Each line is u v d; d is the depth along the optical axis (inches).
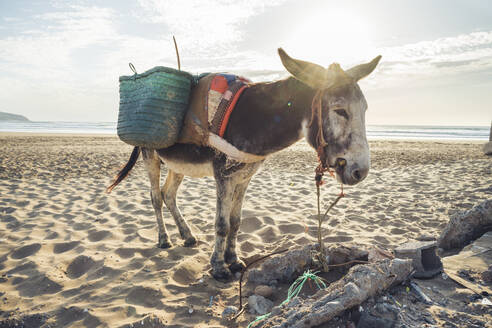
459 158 484.7
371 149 679.1
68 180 313.6
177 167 138.6
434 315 88.3
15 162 410.0
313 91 98.0
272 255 131.8
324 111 92.2
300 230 183.5
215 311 105.4
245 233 180.2
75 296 115.7
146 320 98.0
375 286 92.0
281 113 104.8
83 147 660.1
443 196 247.3
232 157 113.3
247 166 117.9
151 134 118.0
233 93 112.7
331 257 123.7
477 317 86.7
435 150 647.8
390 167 410.3
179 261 142.3
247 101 111.0
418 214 205.9
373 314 85.3
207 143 118.3
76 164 410.9
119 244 162.4
